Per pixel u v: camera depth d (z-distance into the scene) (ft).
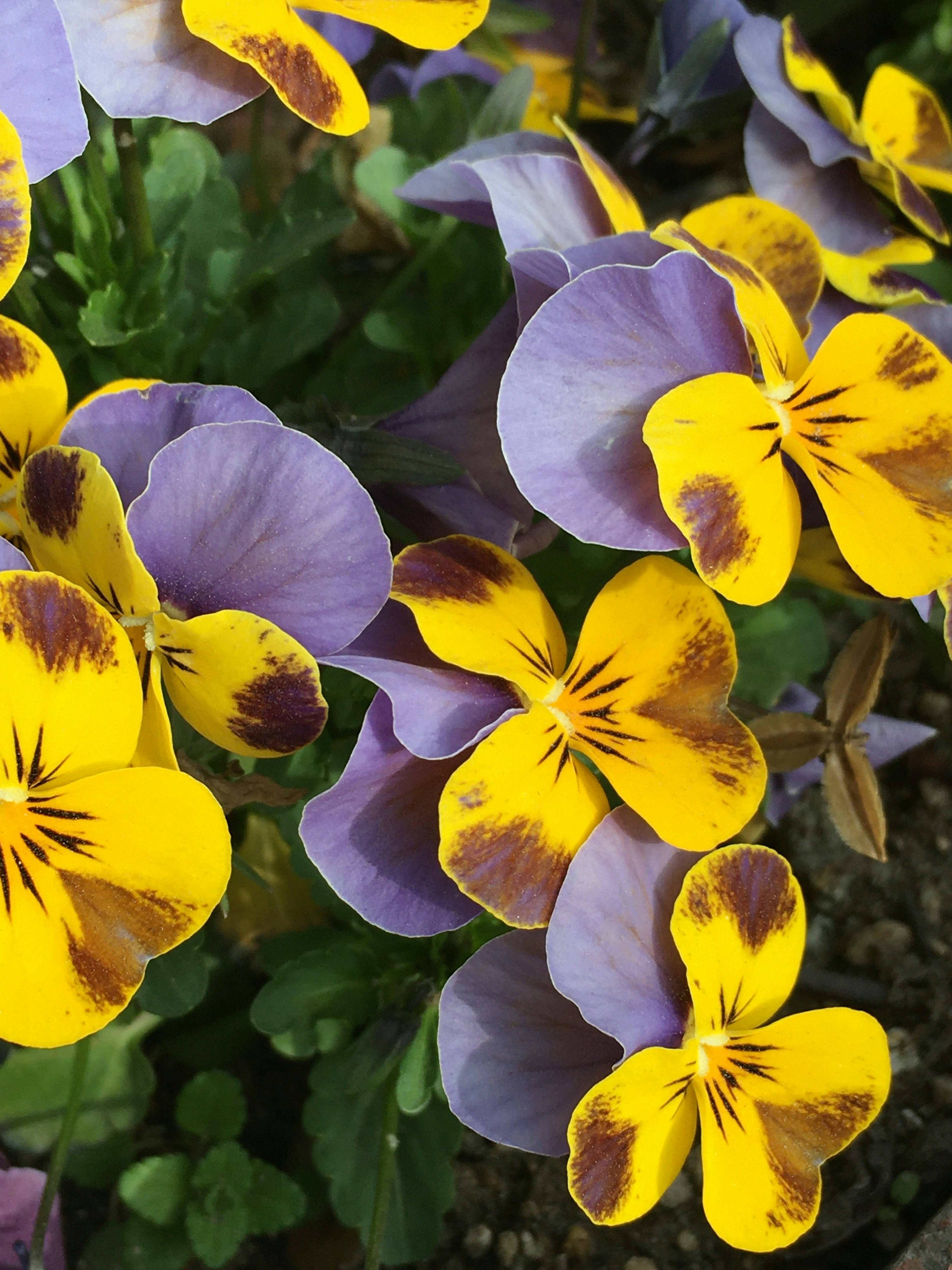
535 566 0.67
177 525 0.46
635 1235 0.70
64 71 0.48
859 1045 0.53
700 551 0.48
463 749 0.47
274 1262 0.70
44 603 0.44
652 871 0.51
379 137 0.93
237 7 0.51
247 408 0.48
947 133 0.70
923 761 0.83
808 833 0.81
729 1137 0.51
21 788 0.46
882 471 0.52
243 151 0.98
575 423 0.49
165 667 0.48
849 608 0.84
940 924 0.78
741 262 0.54
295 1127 0.73
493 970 0.51
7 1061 0.68
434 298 0.76
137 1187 0.65
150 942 0.47
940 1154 0.71
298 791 0.52
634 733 0.51
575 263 0.52
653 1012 0.50
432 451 0.54
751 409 0.50
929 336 0.63
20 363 0.49
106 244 0.64
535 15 0.75
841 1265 0.69
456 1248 0.70
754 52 0.65
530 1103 0.52
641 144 0.75
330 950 0.62
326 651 0.48
